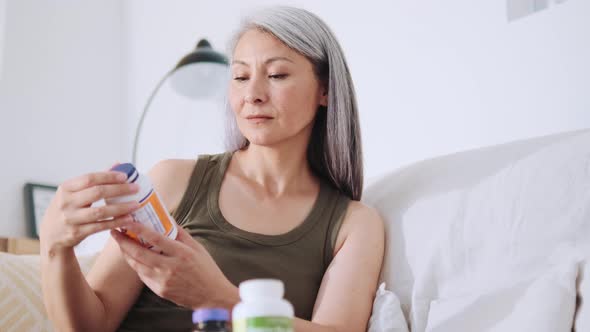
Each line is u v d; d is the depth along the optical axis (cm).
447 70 192
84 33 339
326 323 124
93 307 115
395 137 208
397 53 209
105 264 125
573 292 101
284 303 62
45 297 111
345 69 147
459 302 113
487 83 180
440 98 193
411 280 131
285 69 134
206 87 261
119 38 352
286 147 139
